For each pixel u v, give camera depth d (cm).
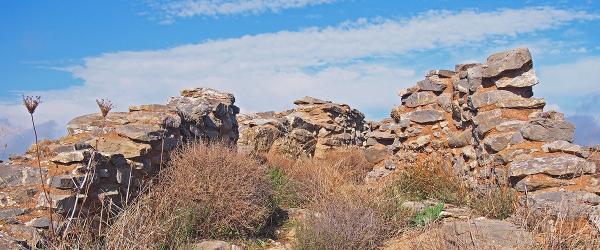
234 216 780
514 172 770
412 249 646
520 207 730
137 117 894
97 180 687
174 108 957
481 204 819
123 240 580
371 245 725
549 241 561
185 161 822
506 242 588
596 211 670
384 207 822
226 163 827
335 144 1891
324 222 741
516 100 900
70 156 672
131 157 792
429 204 868
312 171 1067
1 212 615
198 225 764
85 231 614
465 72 1023
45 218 609
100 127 852
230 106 1278
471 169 973
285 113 1939
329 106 1914
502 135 858
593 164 740
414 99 1173
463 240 563
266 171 981
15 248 561
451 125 1102
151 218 681
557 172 745
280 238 821
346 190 881
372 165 1270
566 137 798
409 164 1148
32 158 696
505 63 902
